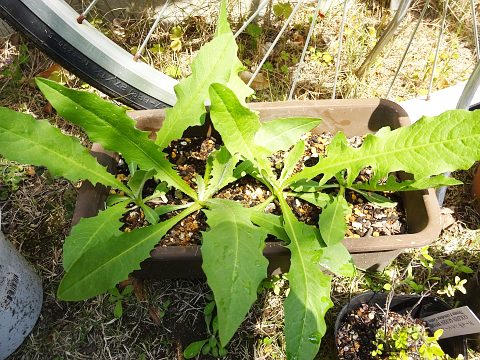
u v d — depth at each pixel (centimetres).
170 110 100
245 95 100
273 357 119
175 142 134
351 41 195
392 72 190
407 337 104
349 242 101
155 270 114
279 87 181
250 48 195
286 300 86
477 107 160
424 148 93
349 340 113
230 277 79
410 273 126
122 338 122
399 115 121
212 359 119
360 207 119
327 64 192
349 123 129
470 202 148
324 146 131
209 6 194
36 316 122
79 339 122
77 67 129
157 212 108
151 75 142
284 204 108
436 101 156
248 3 197
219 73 96
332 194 121
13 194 148
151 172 107
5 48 184
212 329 123
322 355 117
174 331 123
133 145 98
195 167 128
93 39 126
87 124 91
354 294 128
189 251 99
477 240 140
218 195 122
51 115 166
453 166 90
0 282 104
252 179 125
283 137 114
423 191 106
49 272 133
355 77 181
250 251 84
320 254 93
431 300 114
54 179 150
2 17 114
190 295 129
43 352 120
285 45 196
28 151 90
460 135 89
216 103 81
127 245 93
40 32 119
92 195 107
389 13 205
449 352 114
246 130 89
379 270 127
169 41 193
